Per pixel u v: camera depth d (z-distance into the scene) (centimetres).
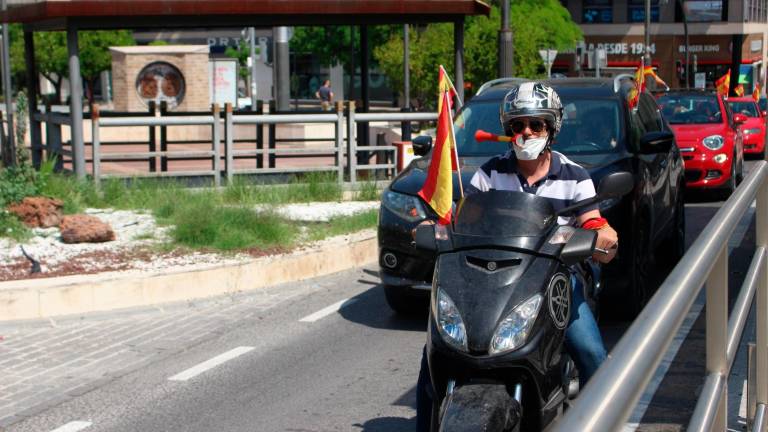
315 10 1720
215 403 661
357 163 1967
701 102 1917
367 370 732
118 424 620
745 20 6353
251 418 627
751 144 2895
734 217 338
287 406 650
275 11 1700
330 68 7056
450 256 428
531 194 439
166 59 3275
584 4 6519
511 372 407
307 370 736
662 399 340
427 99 3575
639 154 894
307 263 1084
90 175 1580
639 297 842
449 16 1831
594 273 506
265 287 1035
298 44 5306
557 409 431
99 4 1582
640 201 840
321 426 609
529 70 3161
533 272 414
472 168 837
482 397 379
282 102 3269
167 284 961
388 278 859
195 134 3047
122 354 789
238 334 851
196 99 3300
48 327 873
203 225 1128
